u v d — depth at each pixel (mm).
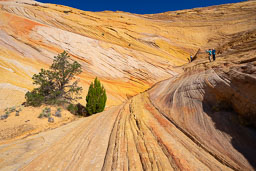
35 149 5754
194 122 5816
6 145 6348
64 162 4617
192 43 38250
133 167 4023
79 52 24141
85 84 19297
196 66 12984
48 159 4836
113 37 33219
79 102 15352
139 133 6223
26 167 4340
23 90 13602
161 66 27953
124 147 5219
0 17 24922
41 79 12914
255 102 4023
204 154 4160
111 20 39250
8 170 4184
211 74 7422
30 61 19578
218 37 37594
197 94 7145
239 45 12195
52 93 12922
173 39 38688
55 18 32312
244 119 4363
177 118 6816
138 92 22125
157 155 4426
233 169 3428
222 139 4352
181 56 35000
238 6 46062
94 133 7121
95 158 4816
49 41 23766
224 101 5504
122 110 11156
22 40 22094
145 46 33844
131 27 38812
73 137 6836
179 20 46438
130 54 27953
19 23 24859
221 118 5062
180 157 4199
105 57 25453
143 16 51344
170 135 5633
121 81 23484
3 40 20688
